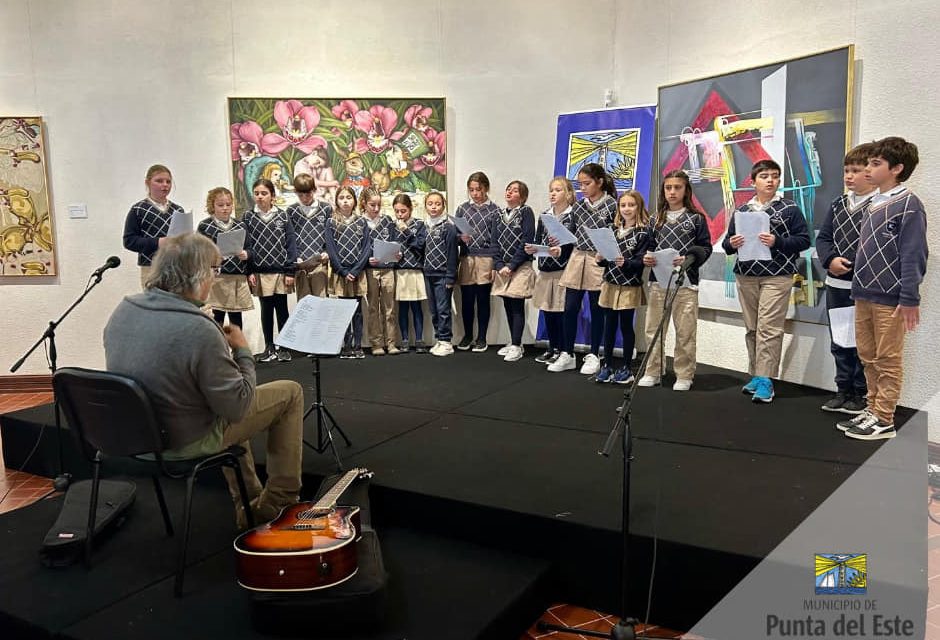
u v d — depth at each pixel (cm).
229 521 300
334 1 586
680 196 436
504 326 617
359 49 591
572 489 290
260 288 546
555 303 520
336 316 312
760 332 419
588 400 429
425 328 620
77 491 309
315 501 264
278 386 277
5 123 575
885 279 333
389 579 251
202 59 586
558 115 588
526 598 246
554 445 347
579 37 582
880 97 390
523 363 540
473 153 602
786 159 443
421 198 601
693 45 513
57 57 577
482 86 593
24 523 304
